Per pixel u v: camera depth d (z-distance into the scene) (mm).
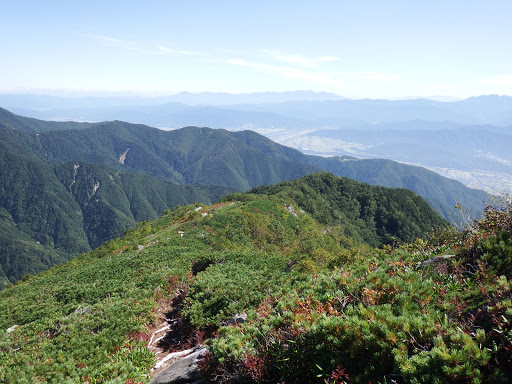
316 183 150250
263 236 58469
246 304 12961
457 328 4742
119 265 29844
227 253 25969
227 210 66812
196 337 12039
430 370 4191
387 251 13914
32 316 21000
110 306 16781
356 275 8797
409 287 6559
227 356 6797
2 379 11367
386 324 5266
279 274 15805
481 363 3980
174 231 54312
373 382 4727
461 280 6824
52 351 12953
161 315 16734
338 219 127062
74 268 42562
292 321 6785
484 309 5137
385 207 141500
